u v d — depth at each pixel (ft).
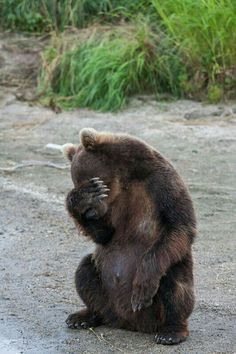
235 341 30.01
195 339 30.07
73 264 37.93
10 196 47.11
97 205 28.96
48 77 65.41
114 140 29.84
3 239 41.11
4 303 33.91
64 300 34.14
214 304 33.40
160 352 29.12
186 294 29.50
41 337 30.83
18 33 72.43
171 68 63.82
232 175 50.06
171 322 29.71
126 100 62.64
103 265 30.30
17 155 54.54
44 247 40.01
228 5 63.52
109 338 30.32
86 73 63.41
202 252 38.93
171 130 57.72
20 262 38.24
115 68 63.26
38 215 44.21
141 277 29.01
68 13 71.10
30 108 63.10
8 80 67.10
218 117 59.77
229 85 62.39
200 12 63.62
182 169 51.03
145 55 63.82
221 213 44.19
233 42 62.69
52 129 59.31
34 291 35.04
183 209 29.25
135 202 29.55
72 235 41.52
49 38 71.26
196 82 63.10
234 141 55.62
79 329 31.19
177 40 64.08
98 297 30.83
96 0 70.64
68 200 29.22
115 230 29.96
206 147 54.80
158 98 62.90
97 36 66.59
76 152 30.37
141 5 69.10
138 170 29.43
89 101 62.80
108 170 29.48
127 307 30.09
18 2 73.36
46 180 49.83
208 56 63.05
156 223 29.43
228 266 37.37
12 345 30.32
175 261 29.17
